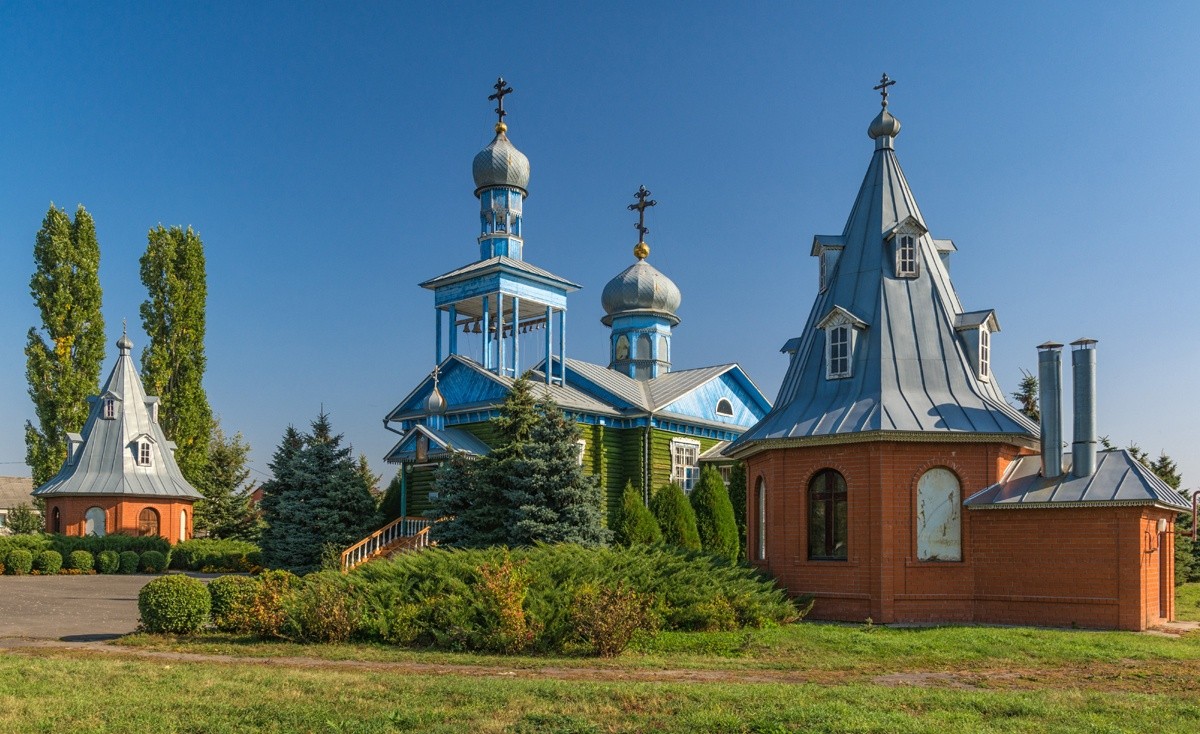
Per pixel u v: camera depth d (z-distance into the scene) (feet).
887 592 73.82
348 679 46.19
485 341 136.15
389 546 107.14
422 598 62.34
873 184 87.71
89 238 185.16
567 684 44.60
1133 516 69.41
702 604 67.82
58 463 175.83
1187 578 124.67
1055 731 36.06
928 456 75.72
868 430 74.64
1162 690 47.24
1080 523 71.31
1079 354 73.87
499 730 36.45
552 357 137.59
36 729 36.50
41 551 139.13
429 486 123.65
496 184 136.77
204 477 188.96
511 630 57.47
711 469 106.83
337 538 112.27
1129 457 72.95
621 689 43.21
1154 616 73.26
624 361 151.53
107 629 71.51
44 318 180.86
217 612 67.05
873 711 38.99
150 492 161.68
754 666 53.83
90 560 141.28
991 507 73.67
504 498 93.61
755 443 82.38
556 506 91.97
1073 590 71.10
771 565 81.20
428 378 132.16
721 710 38.96
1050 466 73.92
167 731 36.27
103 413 165.68
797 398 84.17
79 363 181.47
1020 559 73.31
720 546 102.73
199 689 43.65
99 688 43.88
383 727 36.60
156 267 191.31
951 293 86.38
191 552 150.10
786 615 72.90
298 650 58.59
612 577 67.97
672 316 152.56
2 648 60.70
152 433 168.76
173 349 189.78
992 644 61.31
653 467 129.08
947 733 35.29
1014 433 74.54
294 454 117.29
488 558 67.36
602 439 126.62
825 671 52.60
